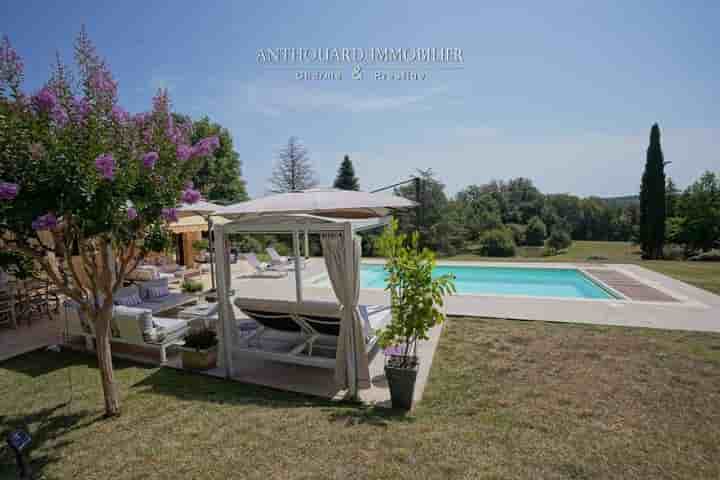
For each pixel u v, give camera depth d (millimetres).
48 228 3113
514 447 3338
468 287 12617
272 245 23750
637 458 3156
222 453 3297
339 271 4793
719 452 3238
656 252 21641
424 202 24219
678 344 5992
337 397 4688
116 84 3625
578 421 3816
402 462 3111
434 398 4477
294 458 3189
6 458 3363
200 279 13547
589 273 12430
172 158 3877
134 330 5980
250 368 5703
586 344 6137
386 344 4453
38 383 5125
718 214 21922
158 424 3912
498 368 5297
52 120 3299
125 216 3521
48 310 8570
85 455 3352
